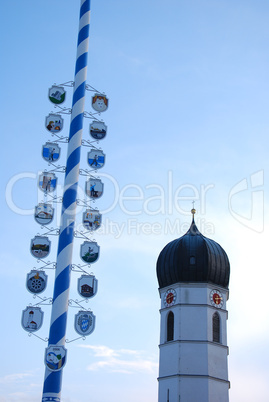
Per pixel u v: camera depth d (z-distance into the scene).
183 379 61.09
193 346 62.69
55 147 31.98
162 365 63.59
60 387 27.06
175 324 64.31
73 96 32.91
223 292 66.81
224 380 62.31
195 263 66.12
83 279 29.53
